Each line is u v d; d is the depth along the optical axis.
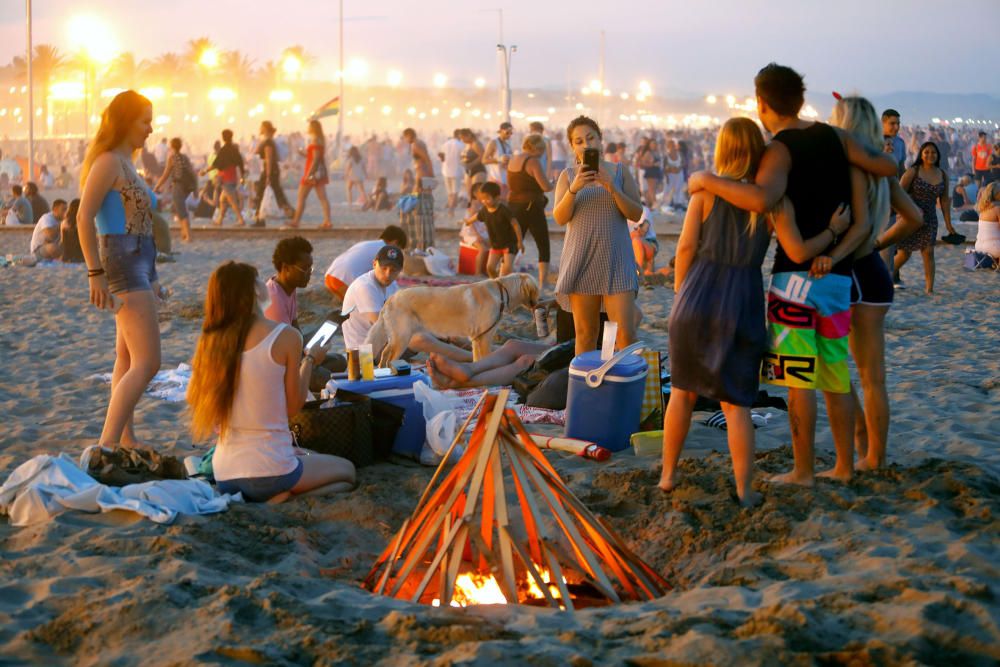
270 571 4.06
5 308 11.81
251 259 16.61
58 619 3.62
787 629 3.33
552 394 6.91
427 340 7.89
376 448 5.80
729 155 4.66
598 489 5.21
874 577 3.81
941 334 9.61
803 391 4.84
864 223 4.68
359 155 28.53
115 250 5.64
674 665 3.17
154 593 3.75
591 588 4.27
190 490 4.93
